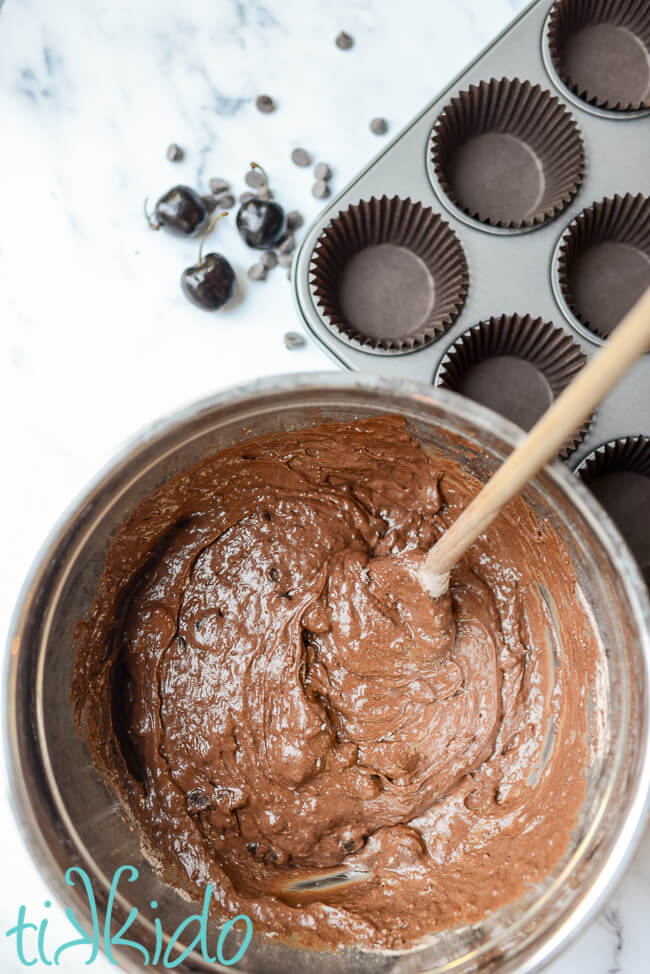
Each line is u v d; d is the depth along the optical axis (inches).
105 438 25.0
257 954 20.6
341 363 23.5
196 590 22.8
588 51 24.7
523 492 20.6
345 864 22.2
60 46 25.3
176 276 25.2
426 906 21.2
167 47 25.2
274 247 24.9
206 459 21.4
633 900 22.9
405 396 19.4
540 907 19.8
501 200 24.5
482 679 22.5
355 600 22.5
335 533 22.9
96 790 21.1
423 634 22.2
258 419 20.5
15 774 19.4
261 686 22.3
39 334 25.1
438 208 23.7
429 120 23.8
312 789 22.0
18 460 25.0
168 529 22.7
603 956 22.8
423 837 22.1
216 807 22.1
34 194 25.2
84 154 25.2
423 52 25.1
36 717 20.1
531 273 23.6
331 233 23.6
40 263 25.2
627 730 19.7
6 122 25.3
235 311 25.1
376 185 23.7
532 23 23.9
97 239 25.2
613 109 23.8
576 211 23.8
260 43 25.2
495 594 22.9
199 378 25.0
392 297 24.4
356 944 20.8
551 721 22.2
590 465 23.3
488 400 24.2
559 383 24.1
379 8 25.0
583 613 21.1
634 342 14.5
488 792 22.2
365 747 22.3
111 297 25.2
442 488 22.7
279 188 25.2
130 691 22.5
